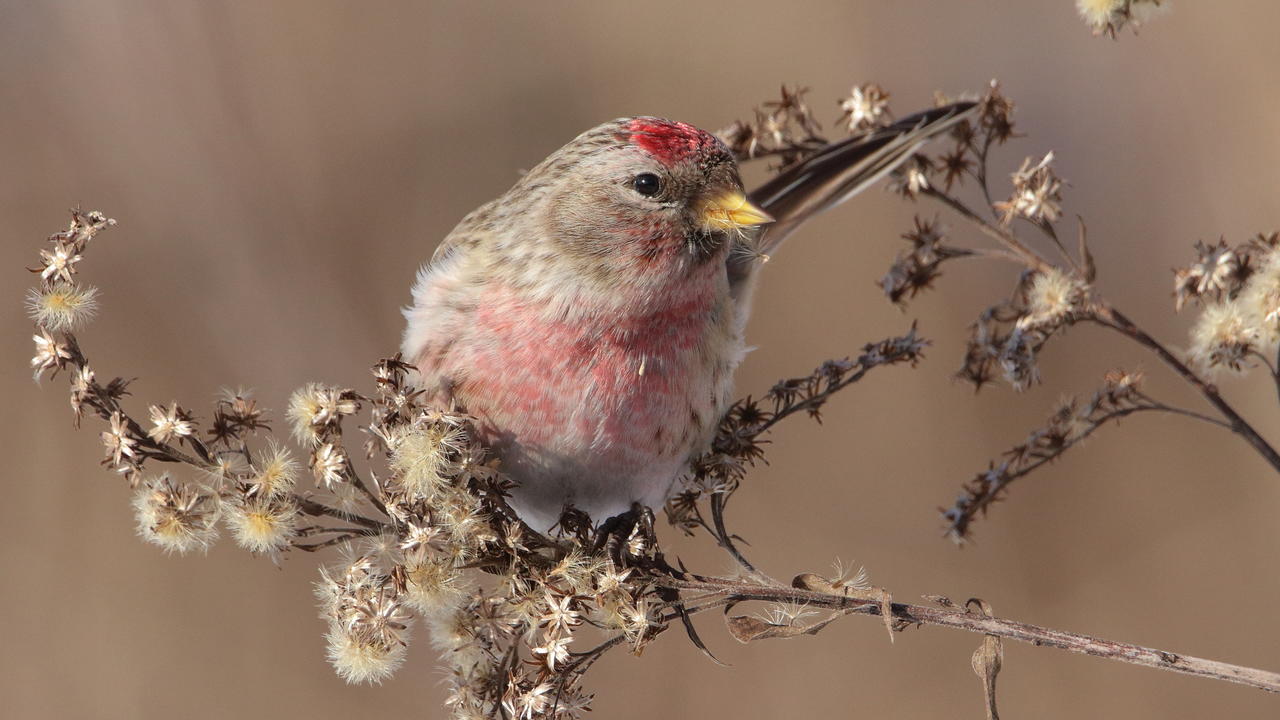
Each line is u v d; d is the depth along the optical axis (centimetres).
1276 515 1005
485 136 1251
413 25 1260
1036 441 548
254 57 1230
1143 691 949
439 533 454
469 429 559
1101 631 983
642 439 566
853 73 1232
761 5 1252
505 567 477
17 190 1165
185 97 1212
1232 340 481
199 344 1147
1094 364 1086
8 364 1080
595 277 557
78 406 452
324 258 1202
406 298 1197
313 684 989
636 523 563
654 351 562
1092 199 1149
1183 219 1114
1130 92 1159
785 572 1041
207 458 453
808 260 1166
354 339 1180
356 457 967
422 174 1235
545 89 1260
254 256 1185
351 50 1247
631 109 1252
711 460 568
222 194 1197
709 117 1242
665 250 558
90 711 970
